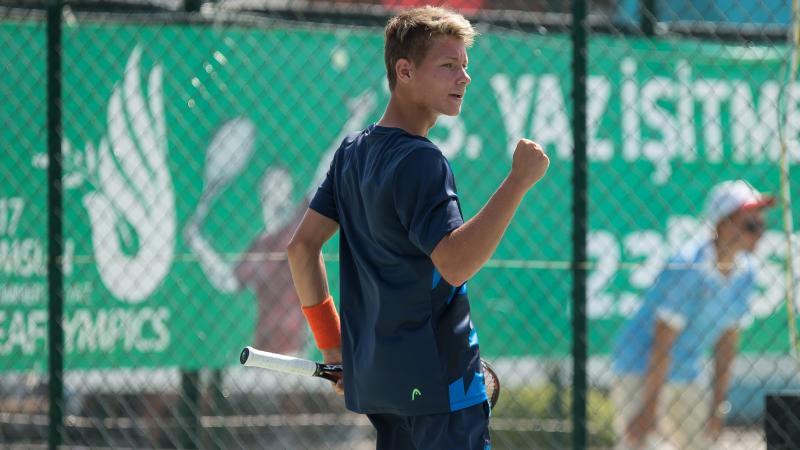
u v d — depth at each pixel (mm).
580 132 16969
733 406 20578
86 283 18531
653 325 18469
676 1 20172
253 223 18609
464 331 10703
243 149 18609
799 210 18266
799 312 18281
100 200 18609
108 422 18828
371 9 19266
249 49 18594
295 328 18750
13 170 18719
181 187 18594
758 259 18391
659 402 18703
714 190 18391
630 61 18422
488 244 9656
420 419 10664
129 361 18562
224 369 18672
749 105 18469
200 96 18594
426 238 9875
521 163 9688
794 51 18141
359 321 11102
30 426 19156
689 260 18375
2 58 18828
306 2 19953
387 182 10188
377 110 18703
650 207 18406
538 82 18422
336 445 19875
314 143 18609
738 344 18484
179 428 18781
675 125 18422
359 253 10930
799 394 15750
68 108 18594
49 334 18203
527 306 18469
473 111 18422
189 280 18594
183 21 18609
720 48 18516
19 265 18625
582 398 16891
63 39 18609
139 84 18609
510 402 19000
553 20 19062
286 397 19844
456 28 10617
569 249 18344
